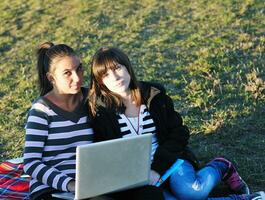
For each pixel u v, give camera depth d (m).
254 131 5.71
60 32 9.45
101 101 4.36
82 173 3.70
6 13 10.58
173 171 4.38
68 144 4.21
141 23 9.26
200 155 5.43
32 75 8.01
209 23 8.83
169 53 8.01
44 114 4.13
